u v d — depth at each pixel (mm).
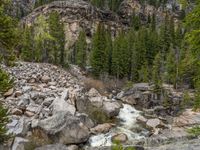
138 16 123375
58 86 44938
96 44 67312
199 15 11977
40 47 65250
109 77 67312
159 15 129500
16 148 21469
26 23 95500
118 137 30016
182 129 35250
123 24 116688
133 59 69750
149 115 42156
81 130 27891
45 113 30047
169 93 53000
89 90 49188
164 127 36031
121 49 69688
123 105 45875
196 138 31141
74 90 42625
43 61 66000
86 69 70688
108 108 38125
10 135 18703
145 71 64375
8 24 14711
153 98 50031
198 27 12305
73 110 31328
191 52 12898
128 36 81625
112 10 126375
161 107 46375
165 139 30359
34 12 100688
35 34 70500
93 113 36094
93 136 30188
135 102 49406
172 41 83750
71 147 26297
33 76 44938
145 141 29766
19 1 132500
